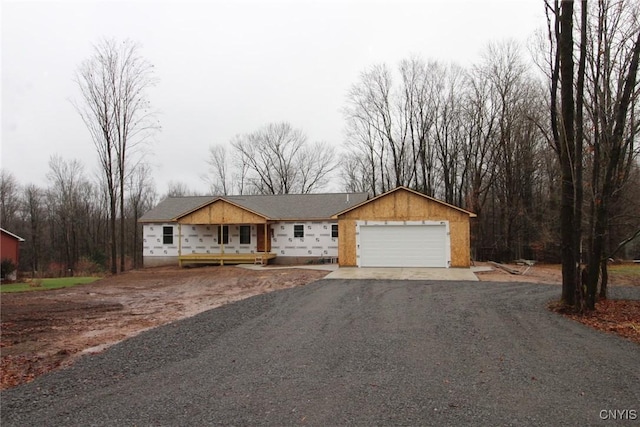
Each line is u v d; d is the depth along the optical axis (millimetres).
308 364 6305
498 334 7852
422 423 4230
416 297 12242
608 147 10867
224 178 53812
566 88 10375
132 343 7902
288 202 29312
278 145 51500
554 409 4523
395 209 21172
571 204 10312
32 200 47594
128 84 28547
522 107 28891
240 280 18875
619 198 17047
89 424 4449
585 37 10109
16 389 5645
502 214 32438
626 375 5590
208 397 5102
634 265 25578
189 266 27016
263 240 27078
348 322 9133
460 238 20594
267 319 9688
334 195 29828
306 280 17422
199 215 25875
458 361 6285
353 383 5438
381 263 21234
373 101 38375
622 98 10086
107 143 27953
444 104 35656
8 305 13336
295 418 4426
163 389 5434
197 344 7684
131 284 19188
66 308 12688
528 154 30047
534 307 10594
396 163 37406
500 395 4941
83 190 49250
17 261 29422
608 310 10328
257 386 5434
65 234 46812
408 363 6234
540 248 29844
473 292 13180
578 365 6023
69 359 7195
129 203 50469
